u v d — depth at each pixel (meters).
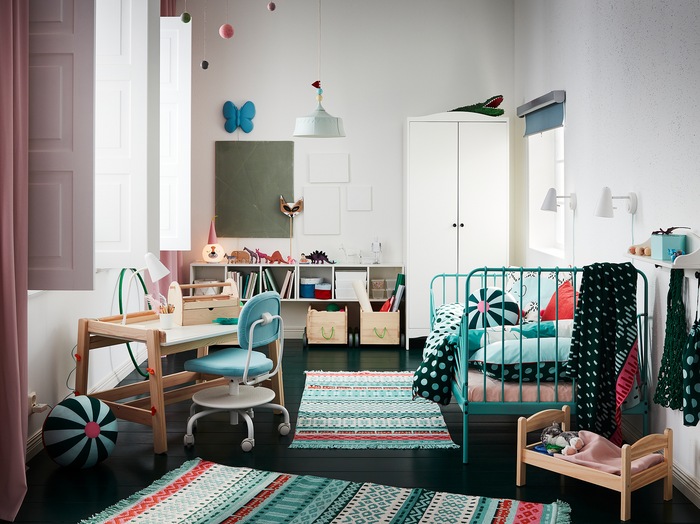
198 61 7.07
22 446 3.19
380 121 7.10
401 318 7.13
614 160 4.43
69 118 3.39
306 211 7.14
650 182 3.89
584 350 3.77
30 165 3.41
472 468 3.76
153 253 4.46
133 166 4.35
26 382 3.29
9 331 3.09
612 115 4.46
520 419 3.52
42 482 3.53
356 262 7.14
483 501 3.31
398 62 7.09
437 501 3.31
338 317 6.84
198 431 4.34
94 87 3.38
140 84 4.34
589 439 3.50
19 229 3.22
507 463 3.84
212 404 4.10
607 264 3.82
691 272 3.40
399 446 4.07
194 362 4.20
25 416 3.27
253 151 7.11
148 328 4.25
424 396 4.17
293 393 5.22
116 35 4.34
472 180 6.77
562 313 4.56
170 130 5.57
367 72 7.08
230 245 7.18
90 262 3.39
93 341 4.29
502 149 6.76
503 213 6.79
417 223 6.78
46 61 3.39
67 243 3.39
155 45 4.48
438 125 6.74
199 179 7.14
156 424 3.93
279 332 4.47
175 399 4.42
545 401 3.92
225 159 7.11
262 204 7.14
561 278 5.37
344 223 7.16
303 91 7.09
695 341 3.16
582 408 3.76
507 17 7.09
